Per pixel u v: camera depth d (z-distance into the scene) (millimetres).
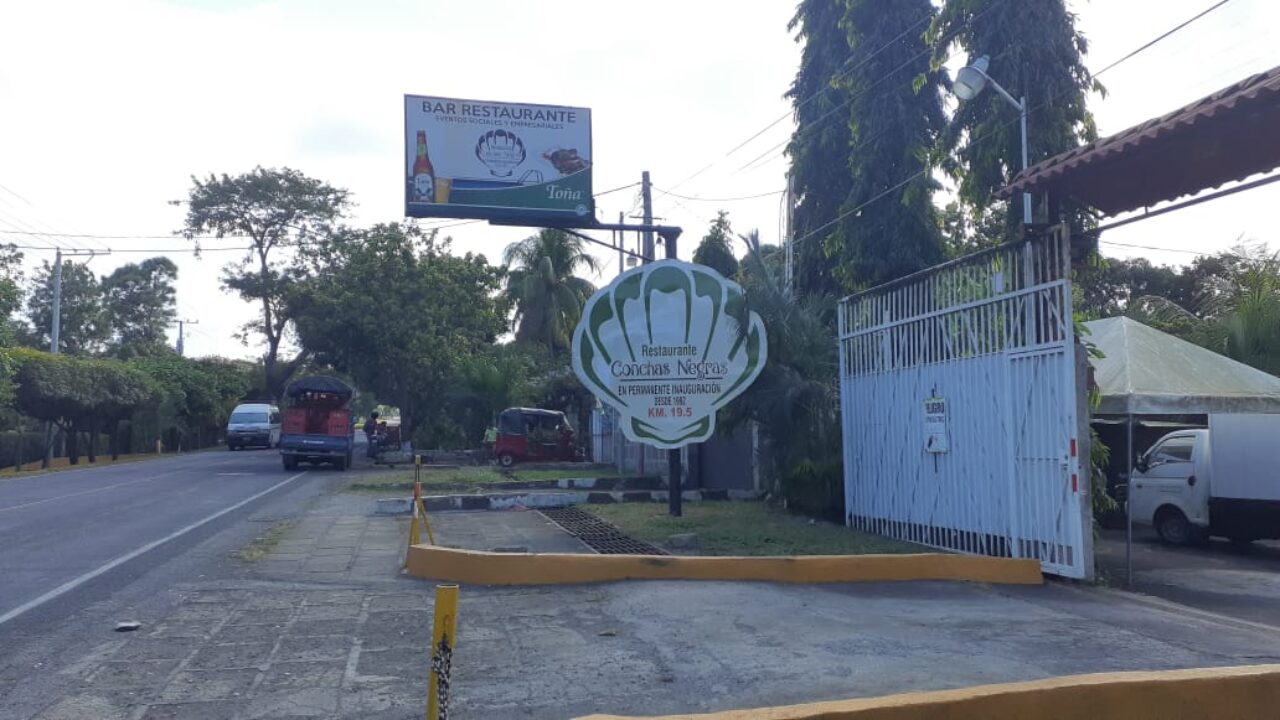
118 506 19750
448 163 20641
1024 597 10180
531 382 41125
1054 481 10711
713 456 22578
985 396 11867
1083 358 10500
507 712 6484
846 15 20797
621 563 10859
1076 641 8203
